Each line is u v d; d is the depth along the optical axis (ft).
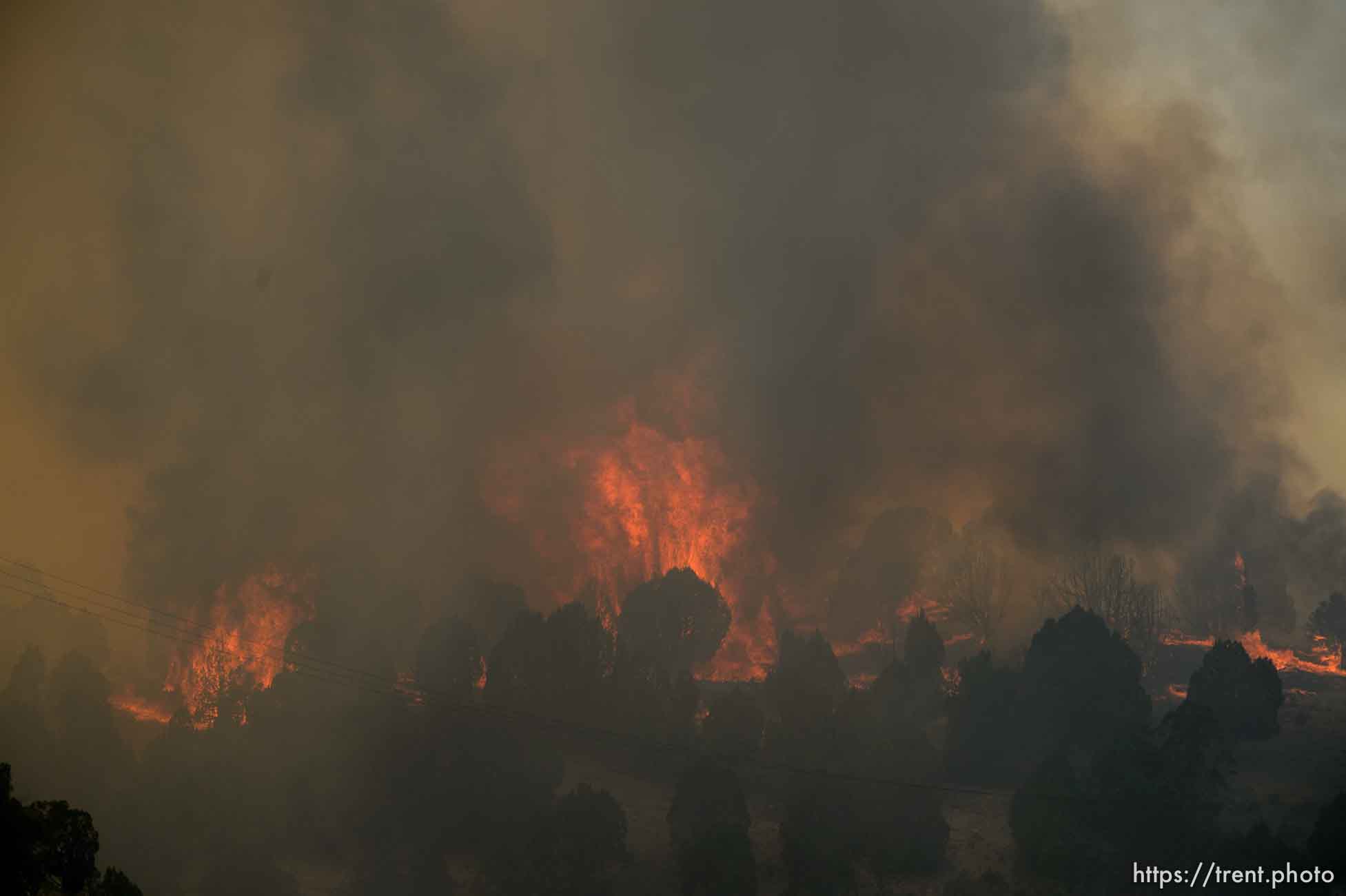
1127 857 247.09
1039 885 248.52
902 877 259.39
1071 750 285.64
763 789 297.74
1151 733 273.54
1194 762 258.37
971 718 301.84
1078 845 249.96
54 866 142.00
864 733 292.40
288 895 245.45
